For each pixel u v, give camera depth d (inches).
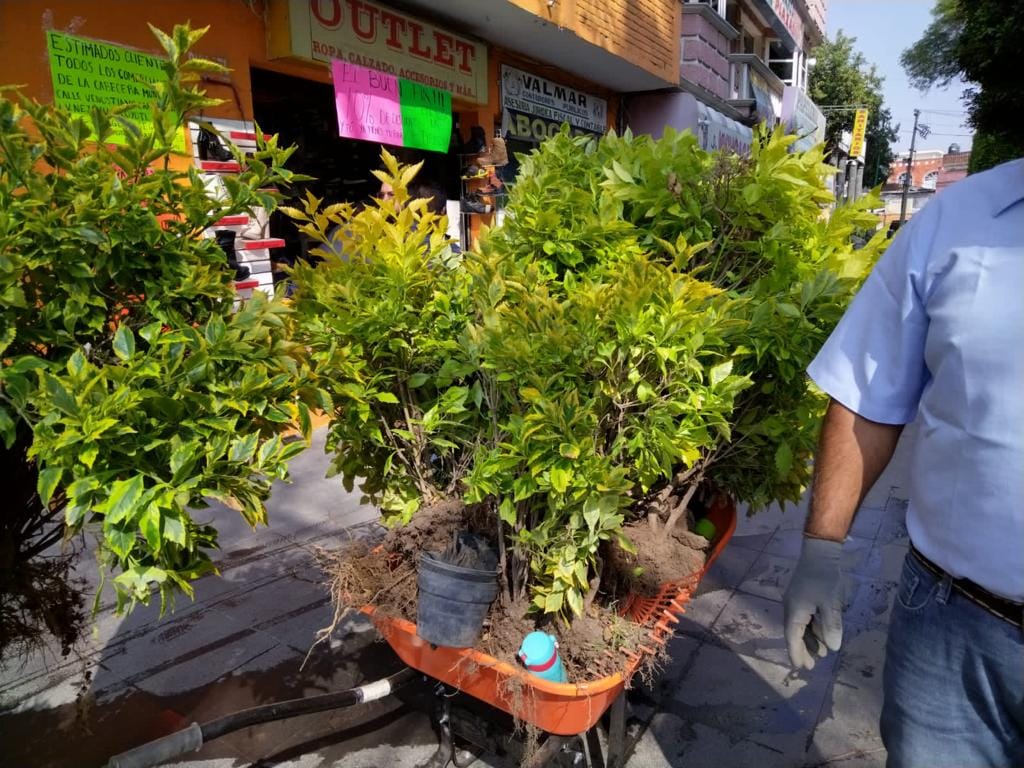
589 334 78.2
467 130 323.0
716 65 515.2
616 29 342.0
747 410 103.0
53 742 104.4
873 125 1504.7
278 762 101.4
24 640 81.0
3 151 58.8
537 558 85.7
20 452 69.2
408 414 100.9
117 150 62.8
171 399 57.7
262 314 68.4
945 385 62.5
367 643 130.1
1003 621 60.7
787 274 95.7
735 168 100.4
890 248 70.1
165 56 188.2
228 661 124.2
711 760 103.7
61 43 166.1
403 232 94.7
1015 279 58.7
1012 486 58.4
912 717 67.7
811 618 74.0
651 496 103.0
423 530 95.6
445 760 96.4
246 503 62.7
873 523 186.2
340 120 235.8
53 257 57.9
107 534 53.8
